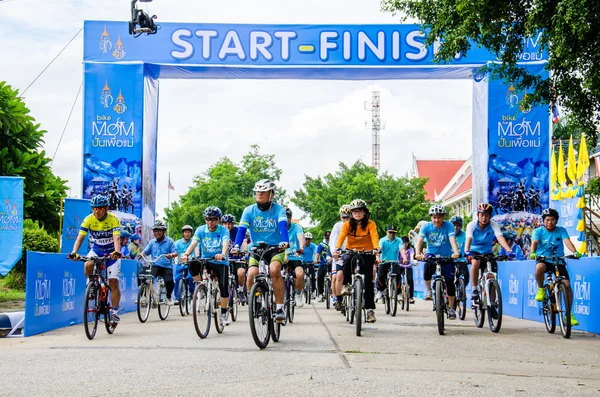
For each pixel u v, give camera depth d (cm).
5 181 1388
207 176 6412
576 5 880
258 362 670
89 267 933
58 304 1090
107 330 977
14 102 1739
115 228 954
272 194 833
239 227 817
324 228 5303
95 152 1705
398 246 1448
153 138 1839
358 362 675
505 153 1683
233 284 1247
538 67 1639
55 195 1881
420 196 5191
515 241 1675
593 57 959
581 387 564
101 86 1711
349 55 1714
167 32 1722
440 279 1011
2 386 546
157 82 1855
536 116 1681
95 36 1717
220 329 982
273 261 816
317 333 973
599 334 999
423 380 575
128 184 1703
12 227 1387
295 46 1717
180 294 1415
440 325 961
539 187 1680
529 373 634
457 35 1079
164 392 518
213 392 518
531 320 1274
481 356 746
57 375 597
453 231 1075
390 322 1191
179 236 6412
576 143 2783
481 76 1695
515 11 1038
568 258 1056
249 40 1719
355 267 1004
